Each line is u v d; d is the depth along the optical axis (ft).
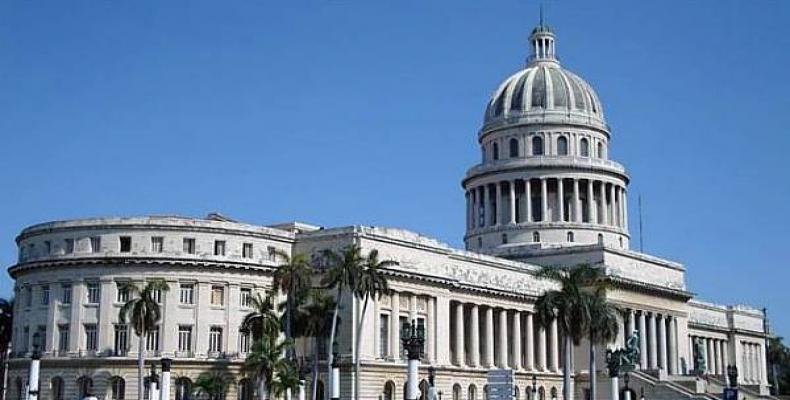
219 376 395.96
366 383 411.75
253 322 380.58
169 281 403.75
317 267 426.10
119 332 402.31
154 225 408.26
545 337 534.37
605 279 458.91
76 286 408.46
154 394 353.31
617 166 614.34
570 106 620.08
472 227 622.13
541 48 655.35
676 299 602.85
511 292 507.71
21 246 435.12
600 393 513.45
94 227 410.93
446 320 462.60
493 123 628.69
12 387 422.82
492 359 493.36
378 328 425.69
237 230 417.08
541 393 520.42
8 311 506.89
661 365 577.02
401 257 441.68
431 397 338.95
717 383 529.04
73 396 397.80
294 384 363.76
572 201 599.57
